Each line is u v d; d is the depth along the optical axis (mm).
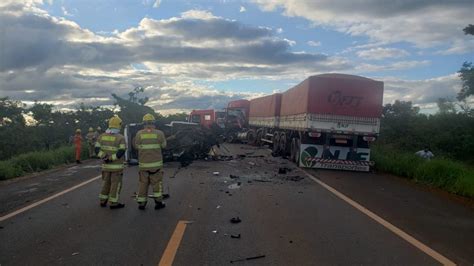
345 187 12188
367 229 7273
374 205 9516
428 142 29688
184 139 18812
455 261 5688
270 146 27719
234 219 7582
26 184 12234
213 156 20672
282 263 5441
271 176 14188
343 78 16766
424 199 10688
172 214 8156
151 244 6145
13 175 14055
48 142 32594
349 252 5949
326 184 12656
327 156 16906
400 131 32469
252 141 33250
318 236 6734
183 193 10570
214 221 7602
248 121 36031
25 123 34625
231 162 18859
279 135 23141
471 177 12078
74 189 11156
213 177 13742
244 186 11859
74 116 38344
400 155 17734
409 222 7930
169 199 9727
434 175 13680
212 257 5621
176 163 18250
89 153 22594
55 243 6164
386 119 34281
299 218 7961
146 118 8797
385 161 17234
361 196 10703
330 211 8688
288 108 21047
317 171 16172
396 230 7254
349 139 16922
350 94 16797
